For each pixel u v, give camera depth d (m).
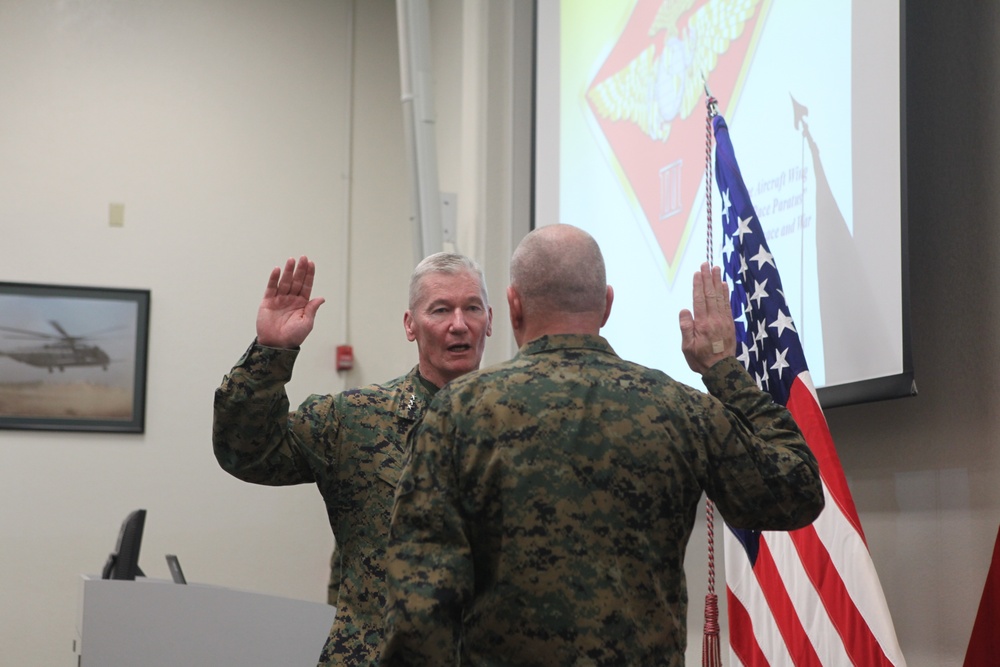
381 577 2.11
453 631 1.41
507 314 4.98
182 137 6.24
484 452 1.47
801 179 2.94
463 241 5.26
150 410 5.99
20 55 6.04
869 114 2.67
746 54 3.29
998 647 2.19
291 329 1.98
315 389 6.31
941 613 2.46
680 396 1.54
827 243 2.79
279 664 2.92
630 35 4.14
